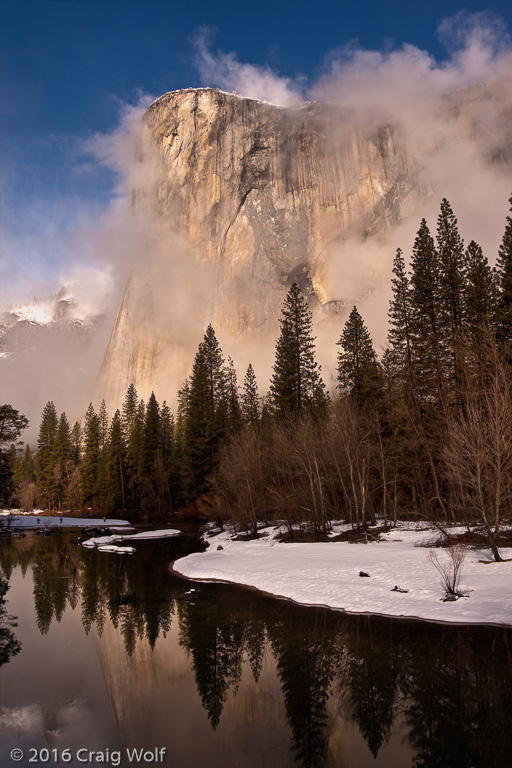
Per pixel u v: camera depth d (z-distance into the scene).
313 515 31.36
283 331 46.31
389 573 18.86
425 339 33.56
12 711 10.72
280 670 12.36
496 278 32.28
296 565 22.38
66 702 11.19
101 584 24.14
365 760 8.32
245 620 16.62
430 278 34.62
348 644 13.38
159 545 38.91
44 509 89.50
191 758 8.74
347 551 24.22
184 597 20.39
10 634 16.41
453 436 21.83
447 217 34.72
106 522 61.00
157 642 15.09
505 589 15.58
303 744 9.05
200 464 53.56
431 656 12.09
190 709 10.70
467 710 9.66
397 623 14.75
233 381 67.12
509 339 28.73
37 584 24.75
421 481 31.89
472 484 20.94
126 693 11.59
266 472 39.12
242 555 27.62
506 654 11.88
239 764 8.26
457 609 14.93
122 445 74.81
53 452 87.50
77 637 15.87
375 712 9.93
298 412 42.25
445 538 23.33
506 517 22.86
